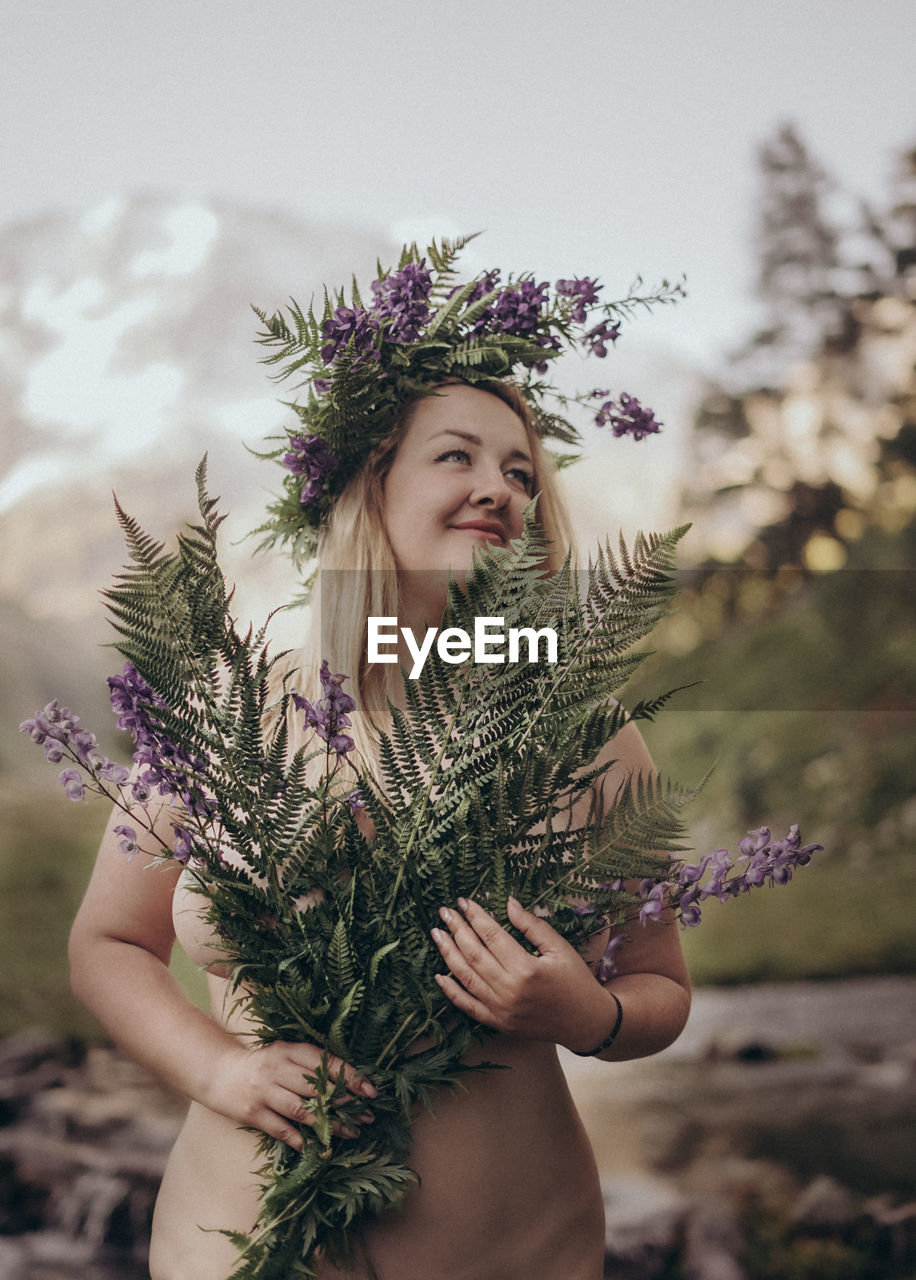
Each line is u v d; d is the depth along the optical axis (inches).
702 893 45.9
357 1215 46.8
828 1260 135.6
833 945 297.6
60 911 319.3
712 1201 150.4
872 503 636.7
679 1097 197.5
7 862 349.7
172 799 49.3
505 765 47.8
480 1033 47.9
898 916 313.7
